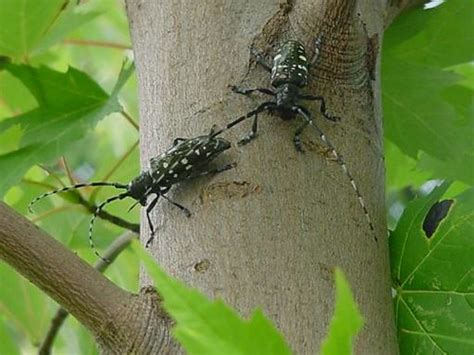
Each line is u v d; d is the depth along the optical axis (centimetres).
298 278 47
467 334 50
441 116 63
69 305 46
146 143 51
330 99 50
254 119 49
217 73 50
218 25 51
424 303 51
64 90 62
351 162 50
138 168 68
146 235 49
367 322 47
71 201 65
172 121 50
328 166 49
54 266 46
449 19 62
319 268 47
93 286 46
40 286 46
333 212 48
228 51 51
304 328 46
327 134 50
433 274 51
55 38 65
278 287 46
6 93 66
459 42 63
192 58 51
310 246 47
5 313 69
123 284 73
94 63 99
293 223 48
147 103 52
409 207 52
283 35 50
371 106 51
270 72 50
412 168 67
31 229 47
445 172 64
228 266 47
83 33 97
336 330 35
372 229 49
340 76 50
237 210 48
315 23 50
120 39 98
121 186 57
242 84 50
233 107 50
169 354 46
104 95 62
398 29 62
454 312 50
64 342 72
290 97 49
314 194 48
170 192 49
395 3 58
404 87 63
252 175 48
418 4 62
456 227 51
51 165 62
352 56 50
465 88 66
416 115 63
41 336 70
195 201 48
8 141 66
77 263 46
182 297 36
